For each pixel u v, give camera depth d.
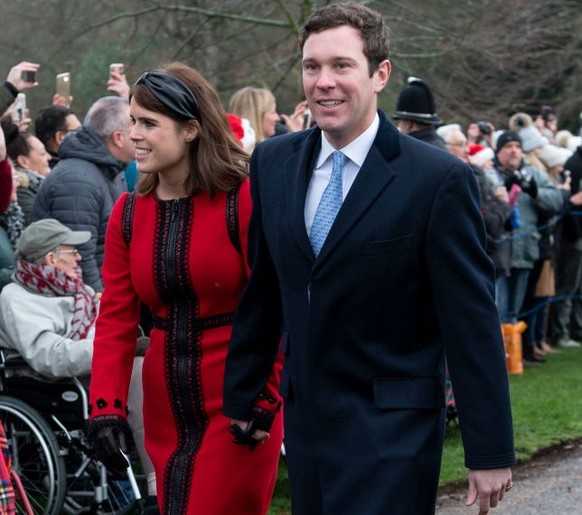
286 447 3.54
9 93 6.11
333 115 3.32
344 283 3.32
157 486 4.17
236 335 3.75
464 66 15.23
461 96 15.36
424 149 3.36
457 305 3.27
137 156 4.07
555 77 17.53
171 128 4.04
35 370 5.43
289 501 6.04
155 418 4.20
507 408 3.28
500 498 3.34
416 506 3.32
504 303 9.96
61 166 6.27
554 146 11.38
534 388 9.24
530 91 18.62
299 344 3.42
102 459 4.11
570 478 6.79
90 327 5.57
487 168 9.54
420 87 7.48
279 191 3.49
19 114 7.14
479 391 3.26
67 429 5.50
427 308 3.38
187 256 4.04
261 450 4.07
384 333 3.36
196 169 4.09
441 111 15.23
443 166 3.30
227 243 4.04
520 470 7.00
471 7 14.79
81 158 6.27
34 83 6.20
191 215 4.09
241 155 4.14
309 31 3.36
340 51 3.29
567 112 18.73
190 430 4.14
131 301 4.26
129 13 14.20
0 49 14.60
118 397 4.17
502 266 9.55
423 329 3.40
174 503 4.06
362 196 3.32
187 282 4.05
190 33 14.59
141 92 4.04
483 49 14.59
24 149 7.02
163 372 4.13
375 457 3.29
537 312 10.92
